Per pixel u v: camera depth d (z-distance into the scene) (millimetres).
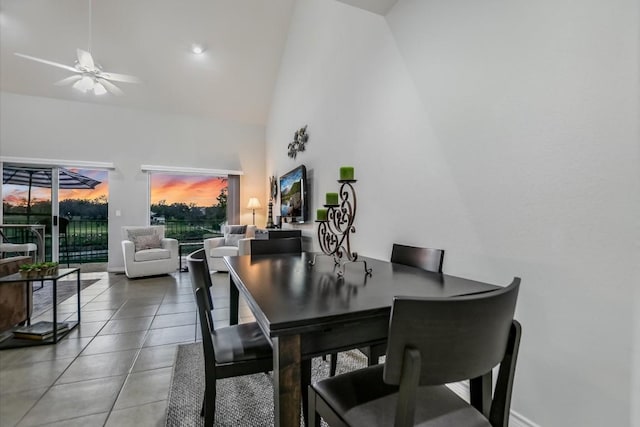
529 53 1328
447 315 632
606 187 1067
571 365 1161
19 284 2609
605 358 1065
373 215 2510
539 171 1282
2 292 2404
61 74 5023
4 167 5152
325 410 915
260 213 6707
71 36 4520
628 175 1014
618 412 1030
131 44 4828
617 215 1038
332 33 3355
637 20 996
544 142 1264
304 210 4047
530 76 1323
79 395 1706
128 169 5734
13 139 5082
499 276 1451
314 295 1047
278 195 5617
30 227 4824
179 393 1722
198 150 6262
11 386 1795
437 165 1841
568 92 1182
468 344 659
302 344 876
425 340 636
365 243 2621
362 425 801
